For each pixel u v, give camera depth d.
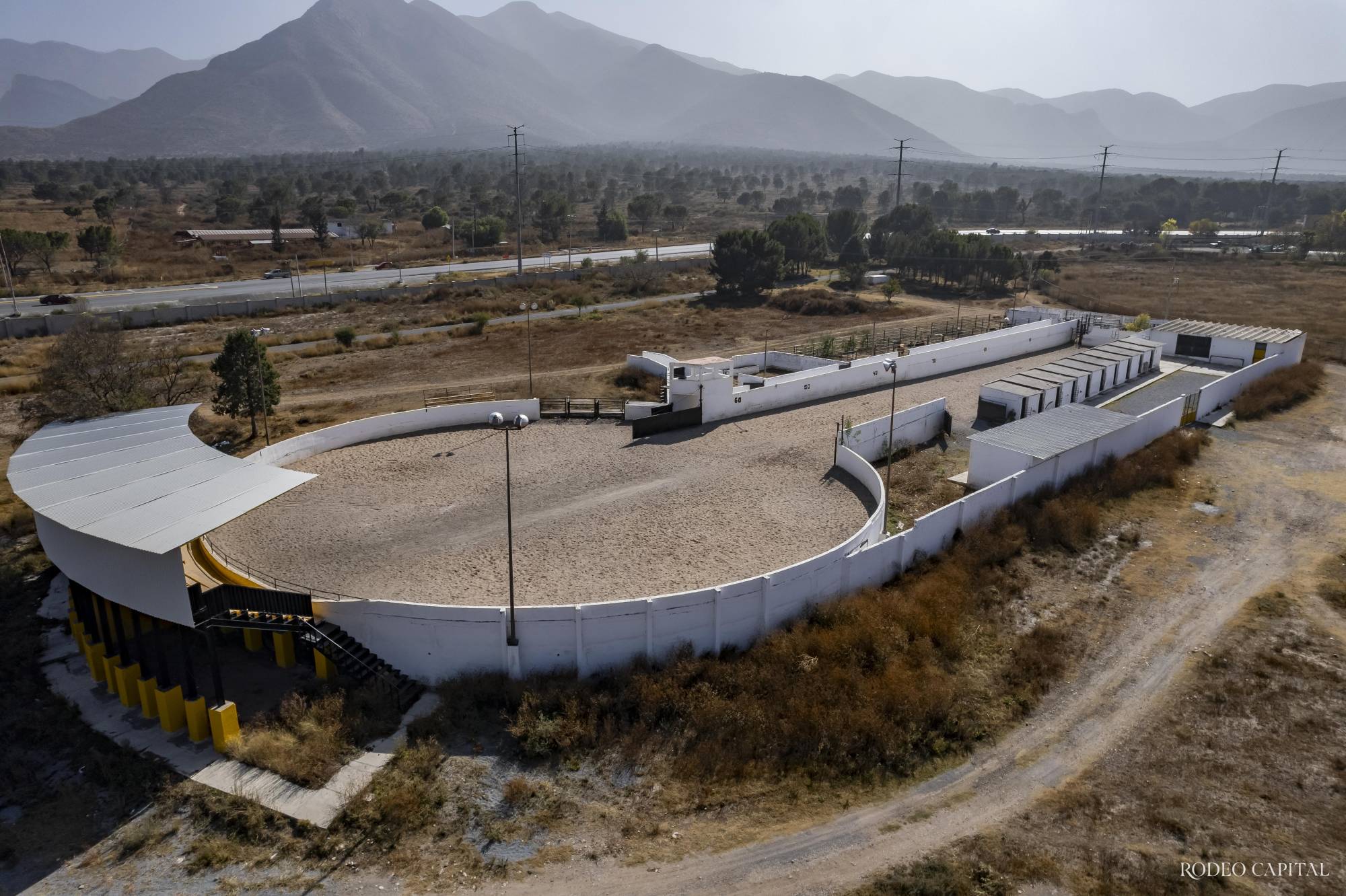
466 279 122.88
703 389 55.78
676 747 26.11
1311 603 34.53
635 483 45.81
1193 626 32.97
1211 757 25.80
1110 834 22.80
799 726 26.52
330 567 35.88
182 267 130.75
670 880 21.39
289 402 62.66
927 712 27.20
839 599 33.25
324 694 27.89
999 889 20.89
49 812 23.84
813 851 22.30
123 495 29.55
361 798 23.89
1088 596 35.22
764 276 109.38
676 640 29.89
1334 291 118.00
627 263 129.25
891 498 44.06
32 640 32.03
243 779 24.80
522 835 22.84
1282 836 22.66
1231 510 43.97
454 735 26.55
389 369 73.06
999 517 40.00
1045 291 118.25
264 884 21.30
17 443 53.41
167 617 26.02
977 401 61.91
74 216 174.38
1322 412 62.00
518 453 50.81
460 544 38.16
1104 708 28.22
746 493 44.31
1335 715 27.48
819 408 59.88
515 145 127.38
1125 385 66.69
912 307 104.00
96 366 52.28
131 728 27.33
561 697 27.50
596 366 73.69
